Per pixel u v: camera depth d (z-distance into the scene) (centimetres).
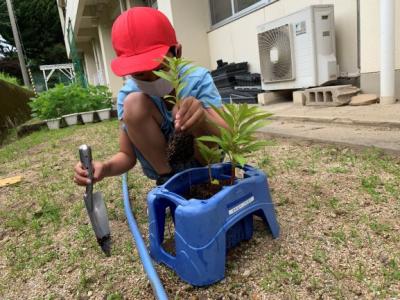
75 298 119
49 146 398
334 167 192
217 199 110
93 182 133
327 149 223
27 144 442
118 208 182
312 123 298
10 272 139
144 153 153
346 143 218
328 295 102
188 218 108
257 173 128
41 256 147
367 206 146
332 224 136
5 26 2492
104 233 127
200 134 137
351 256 117
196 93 144
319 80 373
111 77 1177
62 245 154
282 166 205
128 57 121
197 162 152
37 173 278
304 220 141
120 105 159
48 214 187
